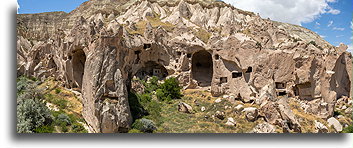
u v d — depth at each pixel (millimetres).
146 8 73000
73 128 26734
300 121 32688
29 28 84875
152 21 58438
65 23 92188
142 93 39906
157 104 36938
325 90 38312
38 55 51406
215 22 77188
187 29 48312
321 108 36156
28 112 25188
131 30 48844
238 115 32938
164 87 40938
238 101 38188
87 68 28812
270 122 30562
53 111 30078
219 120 32375
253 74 38469
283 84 39625
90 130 27062
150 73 48750
